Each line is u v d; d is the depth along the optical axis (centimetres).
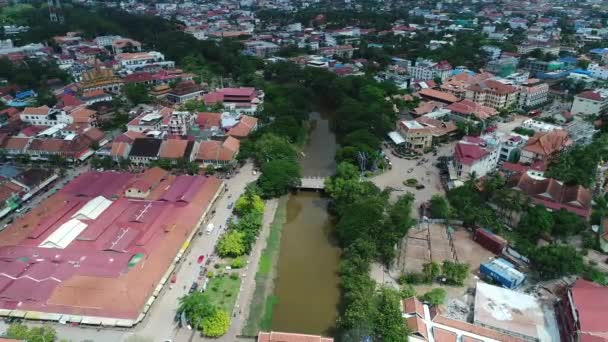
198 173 18200
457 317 10700
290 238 14562
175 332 10331
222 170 18588
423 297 11150
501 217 14588
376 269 12506
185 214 14350
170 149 18838
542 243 13450
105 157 18875
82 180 16588
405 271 12331
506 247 13038
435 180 17912
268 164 17425
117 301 10638
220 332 10212
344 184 15938
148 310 10906
